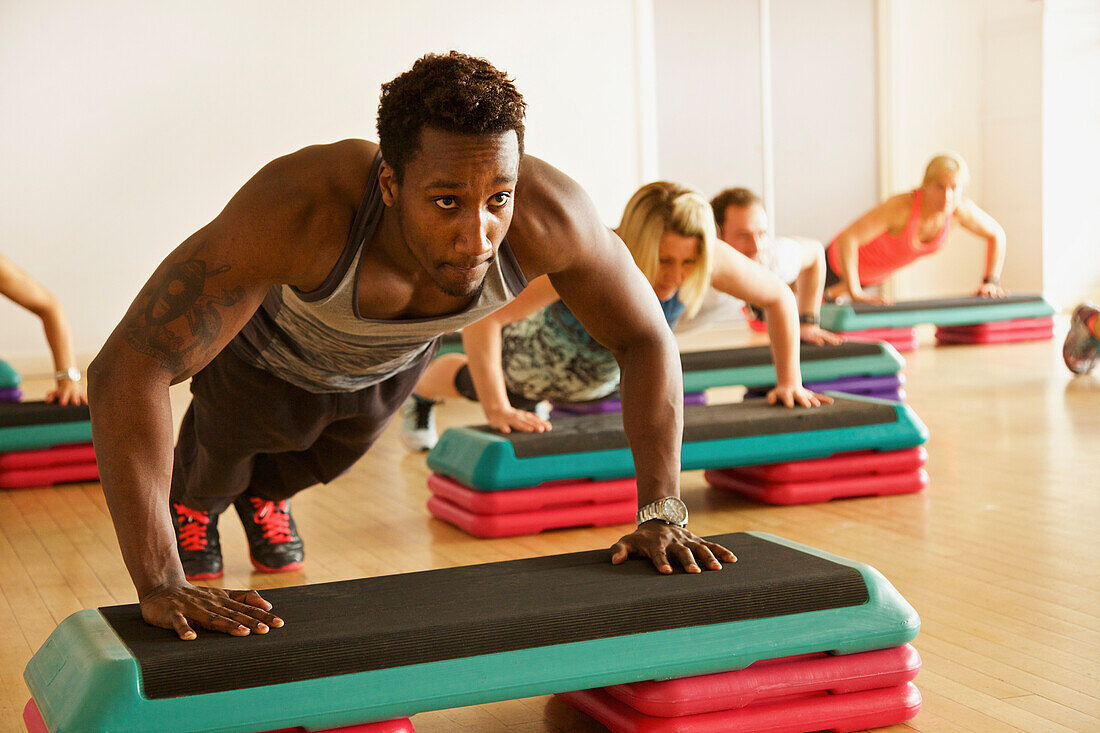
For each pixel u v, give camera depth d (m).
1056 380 5.10
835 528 2.83
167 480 1.47
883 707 1.62
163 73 7.11
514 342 3.43
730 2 8.24
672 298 3.09
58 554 2.87
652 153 8.21
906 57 8.73
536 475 2.90
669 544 1.70
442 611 1.50
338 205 1.48
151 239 7.20
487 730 1.68
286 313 1.79
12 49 6.79
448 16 7.68
